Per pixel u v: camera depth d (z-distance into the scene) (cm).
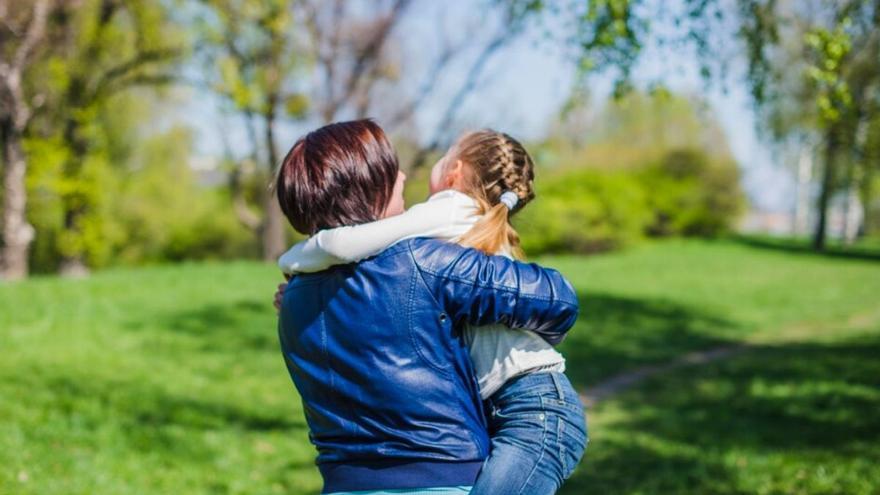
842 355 1141
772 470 599
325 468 199
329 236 193
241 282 1678
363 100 2395
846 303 1772
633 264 2456
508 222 211
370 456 191
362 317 191
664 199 3478
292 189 202
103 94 2220
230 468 650
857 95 1138
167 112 2798
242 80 2236
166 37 2194
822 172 3244
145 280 1645
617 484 595
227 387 927
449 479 187
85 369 947
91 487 562
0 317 1184
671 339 1332
